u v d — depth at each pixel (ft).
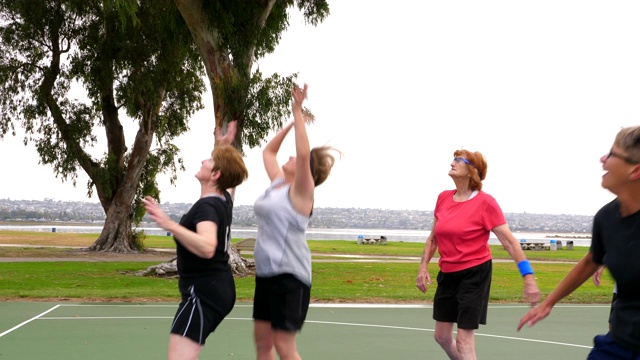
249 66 73.31
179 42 82.69
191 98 122.21
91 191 130.31
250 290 55.57
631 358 10.91
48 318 35.45
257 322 17.24
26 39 117.19
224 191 16.17
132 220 131.13
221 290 15.65
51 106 119.24
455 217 19.62
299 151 16.37
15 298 45.65
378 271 84.48
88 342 28.19
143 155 125.08
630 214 10.93
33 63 118.73
